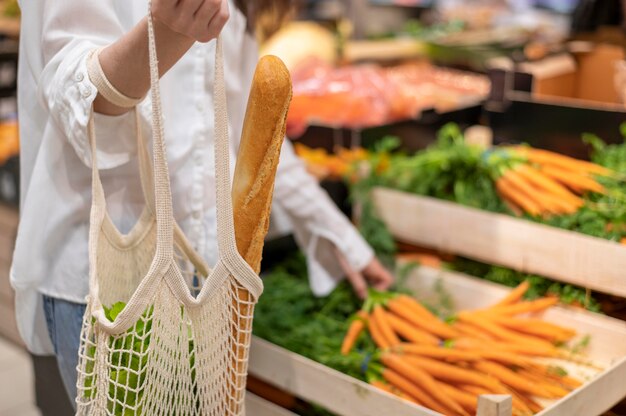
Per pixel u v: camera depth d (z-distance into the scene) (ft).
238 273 4.08
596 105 7.98
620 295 6.21
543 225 6.54
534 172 7.03
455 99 9.64
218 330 4.19
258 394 6.51
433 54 12.36
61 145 4.69
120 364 4.04
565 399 5.02
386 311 6.59
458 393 5.60
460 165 7.36
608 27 10.97
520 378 5.68
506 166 7.13
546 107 7.96
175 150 4.88
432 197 7.45
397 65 12.51
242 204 4.15
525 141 8.18
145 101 4.64
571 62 9.43
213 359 4.23
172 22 3.81
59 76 4.27
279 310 6.75
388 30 14.96
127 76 4.10
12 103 12.58
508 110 8.25
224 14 3.84
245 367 4.37
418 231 7.25
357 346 6.45
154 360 4.01
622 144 7.54
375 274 6.78
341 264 6.67
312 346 6.26
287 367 5.82
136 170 4.83
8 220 10.89
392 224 7.43
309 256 6.73
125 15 4.70
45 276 4.94
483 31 12.98
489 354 5.86
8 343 11.41
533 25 13.39
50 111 4.42
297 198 6.40
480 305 6.77
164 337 4.01
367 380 5.88
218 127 3.90
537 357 6.06
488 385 5.58
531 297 6.56
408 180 7.56
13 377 10.39
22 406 9.66
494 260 6.79
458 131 8.29
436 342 6.19
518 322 6.23
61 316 4.93
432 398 5.65
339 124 8.74
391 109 9.34
